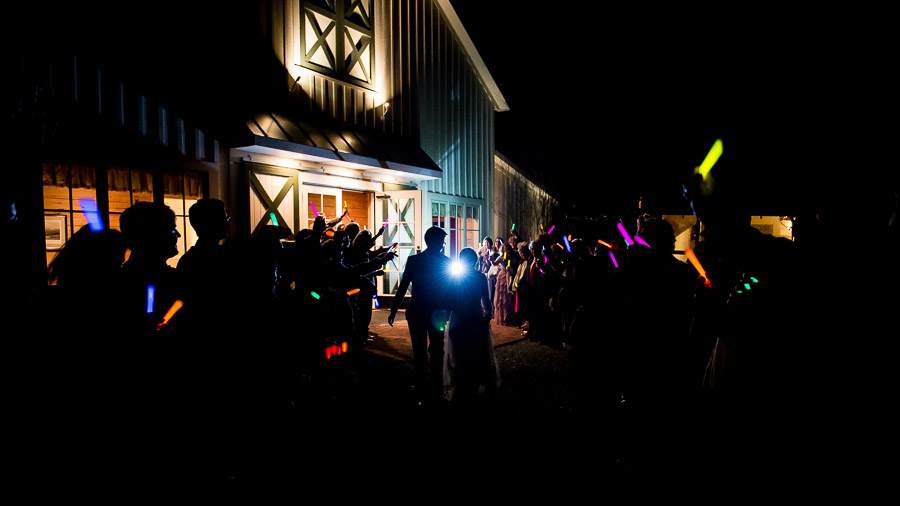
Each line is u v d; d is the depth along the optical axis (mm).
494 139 14148
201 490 2229
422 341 4527
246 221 7637
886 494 1473
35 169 4859
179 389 2119
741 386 1913
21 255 2334
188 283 2258
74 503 1804
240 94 7637
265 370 2488
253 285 2445
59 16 5590
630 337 3029
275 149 7367
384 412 4176
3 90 4984
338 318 4840
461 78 12695
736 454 1929
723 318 2004
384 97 10266
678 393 2820
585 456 3346
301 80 8547
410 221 10195
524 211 16062
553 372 5527
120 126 6148
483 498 2809
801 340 1688
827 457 1605
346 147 8594
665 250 3004
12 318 1819
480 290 4375
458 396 4305
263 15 8016
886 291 1493
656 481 2775
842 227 1648
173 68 6914
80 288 1923
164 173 6688
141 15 6504
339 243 4980
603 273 4109
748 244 1869
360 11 9727
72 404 1812
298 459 3213
